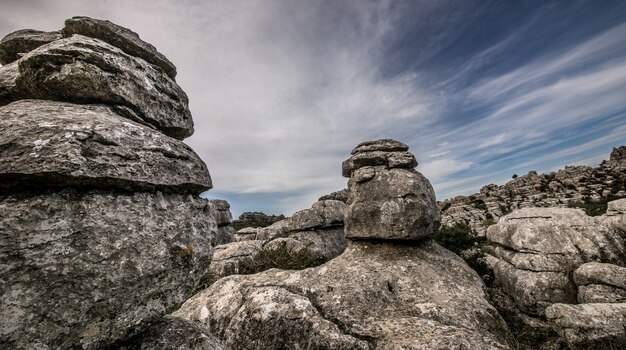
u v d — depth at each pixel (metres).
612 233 10.31
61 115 3.14
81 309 2.64
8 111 3.00
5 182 2.52
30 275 2.38
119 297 2.92
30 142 2.62
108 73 3.92
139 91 4.30
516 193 65.44
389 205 11.91
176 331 3.85
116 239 2.95
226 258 15.33
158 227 3.40
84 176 2.74
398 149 13.92
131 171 3.15
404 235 11.41
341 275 9.73
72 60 3.72
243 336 7.30
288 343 6.89
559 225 10.84
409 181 12.22
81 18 4.36
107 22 4.52
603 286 8.53
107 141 3.04
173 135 5.16
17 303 2.30
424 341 6.09
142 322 3.22
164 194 3.67
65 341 2.56
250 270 14.53
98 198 2.94
